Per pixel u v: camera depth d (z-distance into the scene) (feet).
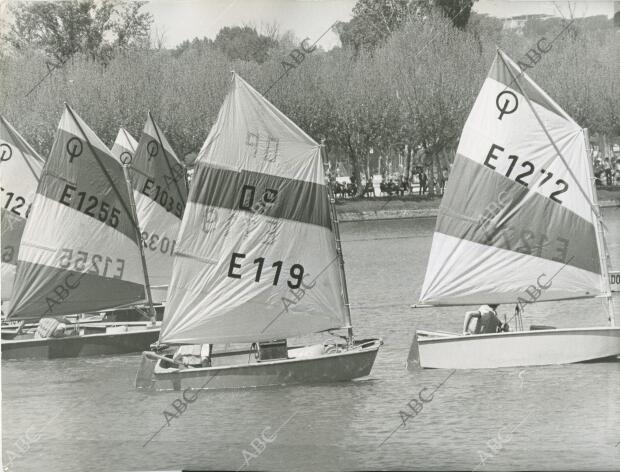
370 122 262.67
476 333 94.79
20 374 104.22
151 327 117.80
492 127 97.76
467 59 259.60
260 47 238.27
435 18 260.83
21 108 247.50
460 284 98.12
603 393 82.79
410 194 274.36
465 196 98.12
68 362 110.01
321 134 258.98
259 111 93.35
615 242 205.26
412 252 214.69
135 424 82.74
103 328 120.88
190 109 221.05
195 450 75.31
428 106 260.21
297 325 93.61
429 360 94.27
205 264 92.84
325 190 94.17
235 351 97.14
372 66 262.06
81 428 82.84
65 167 117.91
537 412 78.74
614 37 262.67
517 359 92.53
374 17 260.83
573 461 68.49
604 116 266.36
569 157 95.96
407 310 139.54
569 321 125.49
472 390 86.69
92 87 232.53
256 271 93.04
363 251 221.05
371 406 83.20
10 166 134.21
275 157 93.40
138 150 150.00
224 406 85.87
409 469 67.36
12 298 117.29
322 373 89.71
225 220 92.89
